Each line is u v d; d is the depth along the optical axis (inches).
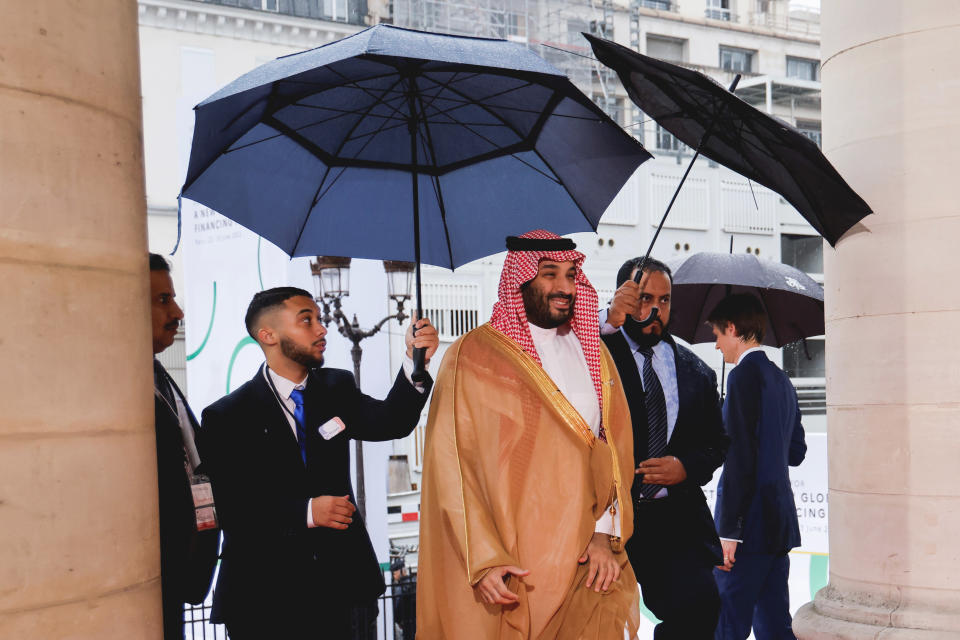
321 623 124.6
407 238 146.1
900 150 147.8
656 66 129.7
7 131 67.4
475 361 129.0
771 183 146.6
